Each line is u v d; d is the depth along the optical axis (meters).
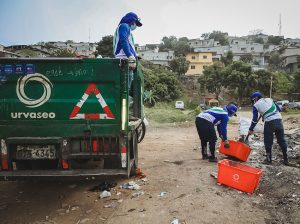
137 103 7.20
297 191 5.34
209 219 4.32
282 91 50.44
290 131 12.91
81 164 4.98
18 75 4.53
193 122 19.19
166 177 6.26
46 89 4.56
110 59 4.53
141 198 5.14
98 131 4.61
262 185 5.68
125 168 4.61
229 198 5.04
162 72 49.97
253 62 77.12
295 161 7.55
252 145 9.69
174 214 4.47
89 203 5.10
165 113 20.64
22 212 4.81
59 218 4.57
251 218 4.37
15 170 4.59
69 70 4.54
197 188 5.48
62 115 4.59
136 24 6.37
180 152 9.33
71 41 83.19
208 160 7.72
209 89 52.44
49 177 4.45
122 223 4.29
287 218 4.39
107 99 4.59
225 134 7.41
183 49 86.19
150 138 12.72
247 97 48.41
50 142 4.56
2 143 4.57
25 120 4.59
